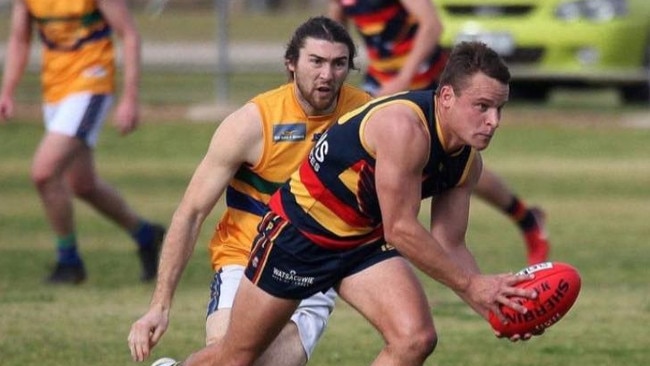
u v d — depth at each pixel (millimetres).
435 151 19766
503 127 64812
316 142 21641
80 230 43812
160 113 66312
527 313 19734
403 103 19797
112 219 35938
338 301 33688
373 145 19766
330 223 20391
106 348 27953
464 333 29734
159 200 47906
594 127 65188
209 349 21562
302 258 20562
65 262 35344
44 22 35156
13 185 51344
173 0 151000
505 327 19875
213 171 22156
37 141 60594
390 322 20391
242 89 72625
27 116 65562
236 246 22781
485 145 19500
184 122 64688
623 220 45281
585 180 53031
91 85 35156
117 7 35281
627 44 67250
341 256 20609
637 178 53656
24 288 34594
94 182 35469
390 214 19625
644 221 45125
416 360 20344
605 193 50500
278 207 20766
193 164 55844
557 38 66688
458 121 19469
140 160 56531
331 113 22422
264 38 103812
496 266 37531
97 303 32719
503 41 67188
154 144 60062
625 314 31688
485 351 28078
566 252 39812
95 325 30141
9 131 62344
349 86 22891
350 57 22203
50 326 29984
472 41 19953
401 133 19484
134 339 21594
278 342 21922
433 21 33281
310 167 20438
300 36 22078
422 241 19594
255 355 21312
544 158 58000
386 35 34656
